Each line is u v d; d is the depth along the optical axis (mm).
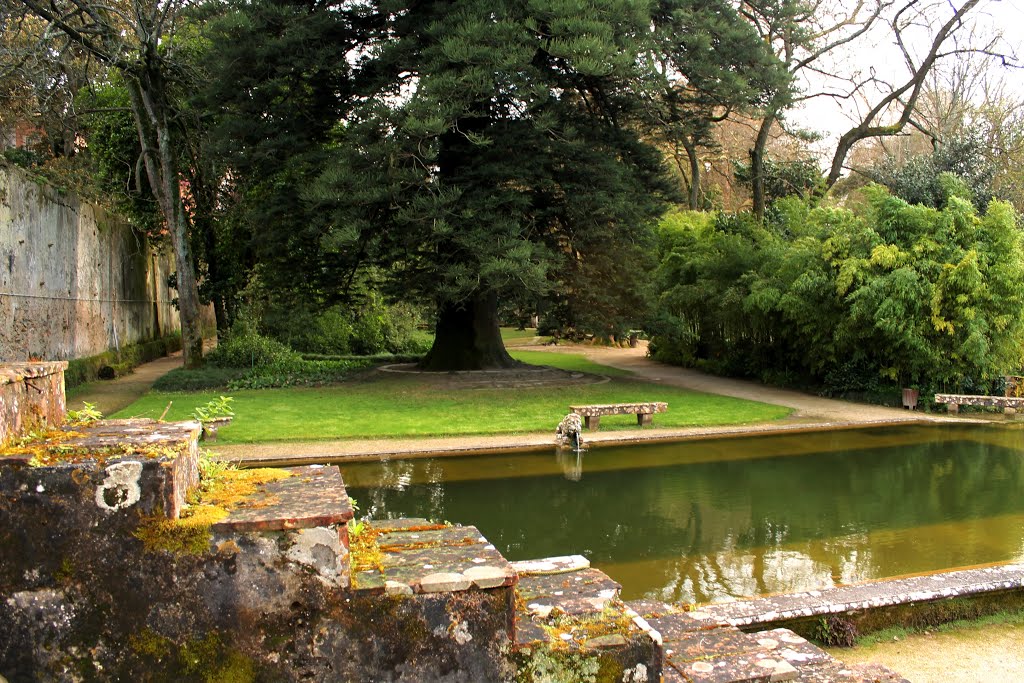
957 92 31234
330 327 28328
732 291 20609
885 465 11312
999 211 16250
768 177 30578
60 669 2139
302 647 2227
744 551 7188
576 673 2426
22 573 2129
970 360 16234
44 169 19188
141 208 25531
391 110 15180
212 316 38781
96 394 17344
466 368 21203
